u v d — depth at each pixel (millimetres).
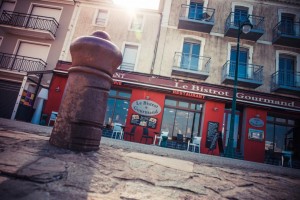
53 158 1497
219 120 11789
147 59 13305
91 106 1860
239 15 13992
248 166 2760
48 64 13562
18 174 1129
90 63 1894
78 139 1782
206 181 1748
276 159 11844
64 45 13781
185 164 2227
